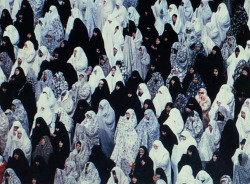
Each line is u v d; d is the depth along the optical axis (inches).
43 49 1514.5
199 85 1432.1
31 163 1354.6
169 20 1598.2
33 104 1443.2
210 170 1318.9
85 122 1380.4
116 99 1419.8
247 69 1427.2
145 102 1397.6
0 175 1336.1
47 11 1610.5
